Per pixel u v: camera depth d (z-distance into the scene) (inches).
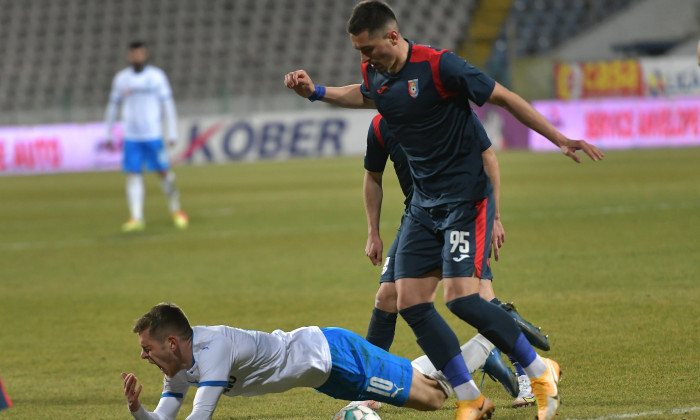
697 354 708.0
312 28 4825.3
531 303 946.1
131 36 4970.5
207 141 4010.8
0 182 3412.9
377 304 627.5
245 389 531.8
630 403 587.2
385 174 3233.3
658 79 3619.6
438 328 558.3
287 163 3695.9
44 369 792.3
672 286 984.9
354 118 3949.3
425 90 536.7
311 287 1127.6
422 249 566.9
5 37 5113.2
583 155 3383.4
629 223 1519.4
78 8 5137.8
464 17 4783.5
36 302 1117.7
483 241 552.4
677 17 4473.4
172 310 498.3
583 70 3754.9
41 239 1744.6
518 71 3959.2
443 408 619.2
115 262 1417.3
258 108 4126.5
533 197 2047.2
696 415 546.9
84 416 642.2
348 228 1691.7
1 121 4244.6
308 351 539.2
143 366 793.6
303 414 623.5
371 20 527.8
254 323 935.7
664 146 3533.5
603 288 999.6
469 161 551.8
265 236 1636.3
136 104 1740.9
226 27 4904.0
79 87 4798.2
